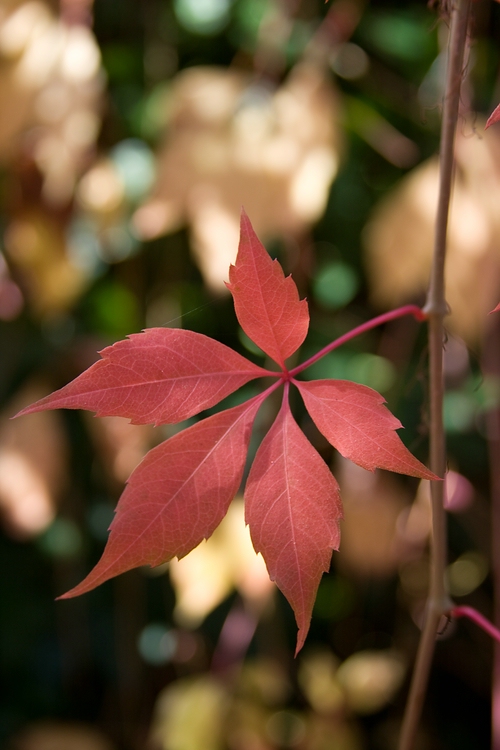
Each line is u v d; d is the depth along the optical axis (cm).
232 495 38
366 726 88
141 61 75
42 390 76
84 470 82
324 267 77
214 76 66
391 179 76
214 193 60
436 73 72
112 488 80
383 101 75
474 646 85
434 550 44
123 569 38
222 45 75
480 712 87
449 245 61
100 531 82
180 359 38
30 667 87
